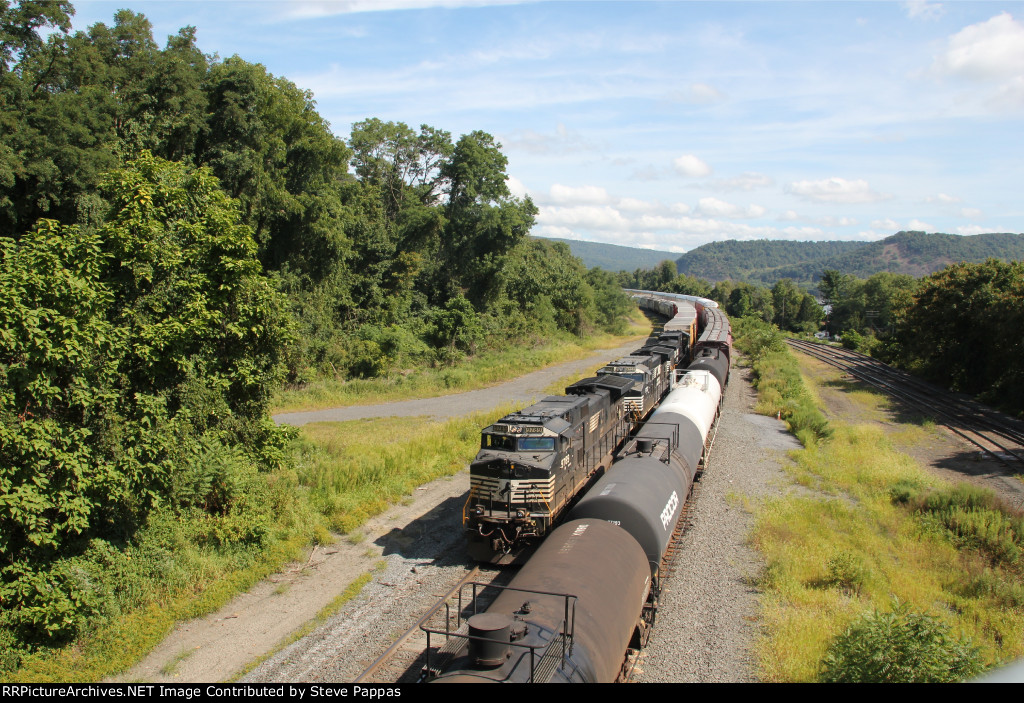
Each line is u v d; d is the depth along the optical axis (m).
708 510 19.20
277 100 41.34
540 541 16.09
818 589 14.00
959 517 17.69
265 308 18.00
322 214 41.66
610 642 8.73
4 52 32.03
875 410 36.97
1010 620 12.69
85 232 27.95
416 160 61.34
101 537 13.80
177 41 40.75
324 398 37.47
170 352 15.82
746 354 57.88
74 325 12.55
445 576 15.21
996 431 30.98
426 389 41.22
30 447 11.62
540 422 16.19
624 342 72.88
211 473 16.28
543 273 72.00
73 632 12.12
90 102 31.75
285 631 12.80
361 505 19.45
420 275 57.16
